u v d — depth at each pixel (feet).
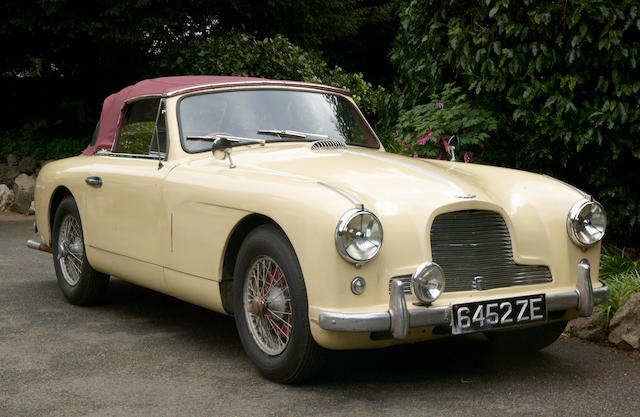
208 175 13.62
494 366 13.26
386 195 11.76
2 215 38.34
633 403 11.35
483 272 11.89
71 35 39.78
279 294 12.06
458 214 11.84
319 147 14.75
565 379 12.52
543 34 18.83
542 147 19.63
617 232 21.11
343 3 46.78
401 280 11.19
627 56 17.67
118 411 10.99
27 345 14.61
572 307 12.32
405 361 13.55
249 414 10.85
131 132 16.69
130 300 18.92
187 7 41.42
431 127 20.72
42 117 50.37
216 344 14.79
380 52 63.72
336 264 10.84
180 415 10.82
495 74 19.83
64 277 18.53
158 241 14.73
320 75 40.14
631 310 14.34
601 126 18.69
